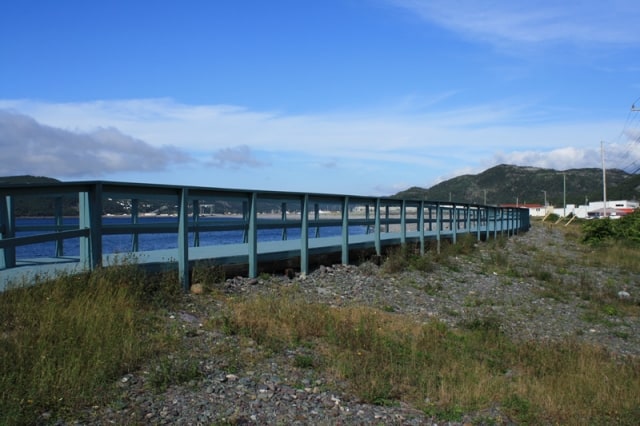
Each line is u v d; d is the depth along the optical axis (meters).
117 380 5.83
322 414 5.73
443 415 6.18
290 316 8.97
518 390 7.24
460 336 9.78
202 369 6.44
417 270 16.44
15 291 7.20
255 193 11.39
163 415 5.21
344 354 7.68
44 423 4.81
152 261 9.77
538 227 53.62
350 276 13.88
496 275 17.81
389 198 17.17
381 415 5.93
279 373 6.72
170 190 9.55
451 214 23.03
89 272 8.27
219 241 23.12
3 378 5.22
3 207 9.38
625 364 9.12
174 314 8.35
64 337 6.37
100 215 8.46
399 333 9.28
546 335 11.28
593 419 6.55
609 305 14.86
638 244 34.38
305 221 13.01
